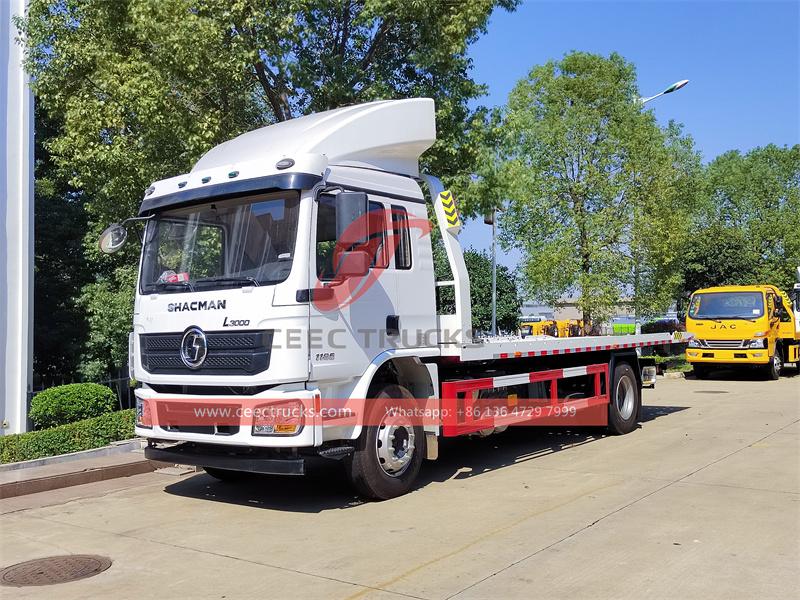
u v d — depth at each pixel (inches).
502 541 219.9
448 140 479.8
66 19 449.4
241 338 249.0
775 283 1403.8
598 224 784.3
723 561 197.5
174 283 272.1
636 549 208.5
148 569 205.5
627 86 820.6
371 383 279.4
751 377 811.4
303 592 183.2
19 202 489.4
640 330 808.3
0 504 291.4
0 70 480.4
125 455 372.8
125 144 429.4
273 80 496.7
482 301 896.3
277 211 254.2
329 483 318.3
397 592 180.7
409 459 287.9
